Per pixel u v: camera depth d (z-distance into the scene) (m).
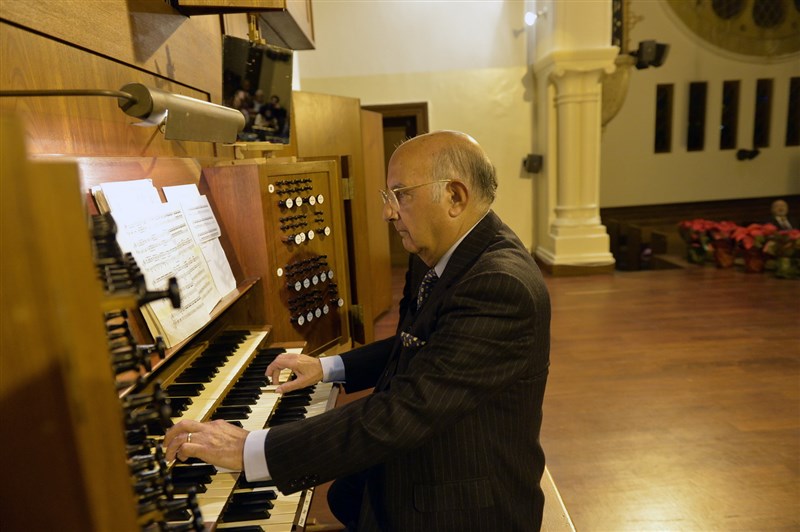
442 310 1.22
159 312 1.27
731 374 3.50
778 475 2.44
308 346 2.20
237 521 1.14
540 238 7.04
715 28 9.77
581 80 6.11
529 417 1.29
